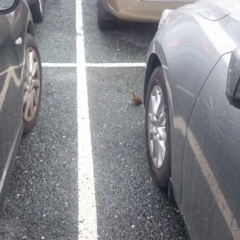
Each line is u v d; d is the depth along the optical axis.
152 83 2.91
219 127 1.71
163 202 2.82
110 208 2.77
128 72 4.70
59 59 4.95
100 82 4.45
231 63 1.54
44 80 4.42
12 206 2.76
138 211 2.75
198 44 2.18
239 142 1.56
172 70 2.37
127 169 3.14
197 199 1.90
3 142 2.28
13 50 2.69
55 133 3.54
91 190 2.92
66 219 2.68
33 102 3.51
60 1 6.93
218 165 1.67
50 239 2.53
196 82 2.01
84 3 6.87
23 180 3.00
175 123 2.23
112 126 3.67
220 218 1.65
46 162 3.19
